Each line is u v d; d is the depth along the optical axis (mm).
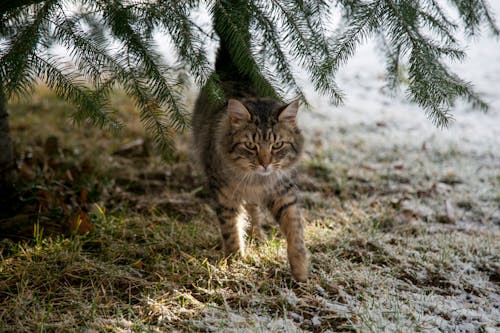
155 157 6039
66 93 3078
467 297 3385
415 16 3127
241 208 4031
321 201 5043
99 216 4305
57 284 3295
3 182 4371
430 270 3660
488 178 5668
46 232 4031
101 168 5477
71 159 5547
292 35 3129
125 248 3818
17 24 3029
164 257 3770
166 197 5082
